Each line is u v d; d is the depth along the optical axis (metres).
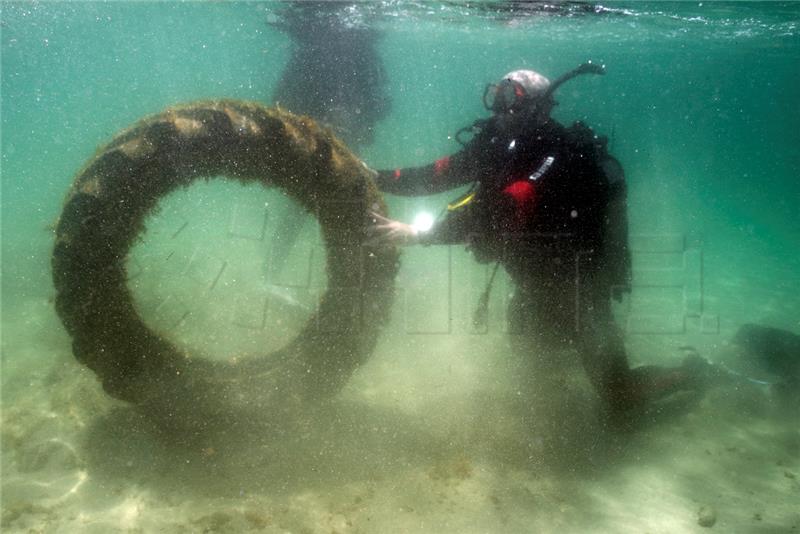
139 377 3.93
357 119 11.68
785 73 30.86
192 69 51.59
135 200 3.80
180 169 3.89
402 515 3.41
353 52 11.59
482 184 4.38
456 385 5.26
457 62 33.66
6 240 12.11
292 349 4.30
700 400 5.09
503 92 4.33
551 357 5.67
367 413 4.64
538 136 4.22
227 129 3.87
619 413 4.51
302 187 4.05
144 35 27.31
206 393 4.01
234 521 3.30
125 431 4.22
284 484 3.68
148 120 3.88
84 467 3.80
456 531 3.29
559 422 4.62
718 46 21.80
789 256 13.59
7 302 7.64
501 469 3.96
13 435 4.14
